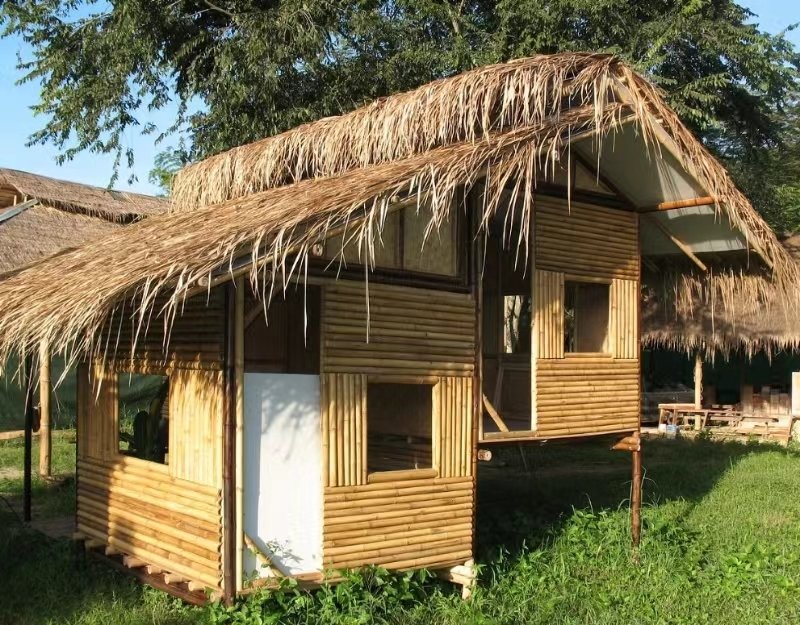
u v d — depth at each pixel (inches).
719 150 792.3
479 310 267.1
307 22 560.7
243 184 326.0
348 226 208.4
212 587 220.1
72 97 577.6
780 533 341.7
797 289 304.7
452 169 217.6
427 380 252.7
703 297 359.3
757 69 589.3
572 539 316.2
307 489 228.5
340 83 581.3
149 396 543.2
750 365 853.2
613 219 307.6
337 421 232.8
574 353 292.4
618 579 278.5
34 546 301.4
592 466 549.0
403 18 609.0
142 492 254.1
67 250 336.8
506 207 284.5
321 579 227.3
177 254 203.5
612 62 256.1
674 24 555.8
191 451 231.6
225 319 218.8
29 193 550.6
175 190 361.4
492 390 361.7
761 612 249.1
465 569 258.7
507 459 576.7
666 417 777.6
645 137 266.7
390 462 310.7
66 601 243.9
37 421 618.2
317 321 312.2
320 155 299.6
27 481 348.2
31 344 210.5
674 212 313.4
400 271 247.0
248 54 548.1
